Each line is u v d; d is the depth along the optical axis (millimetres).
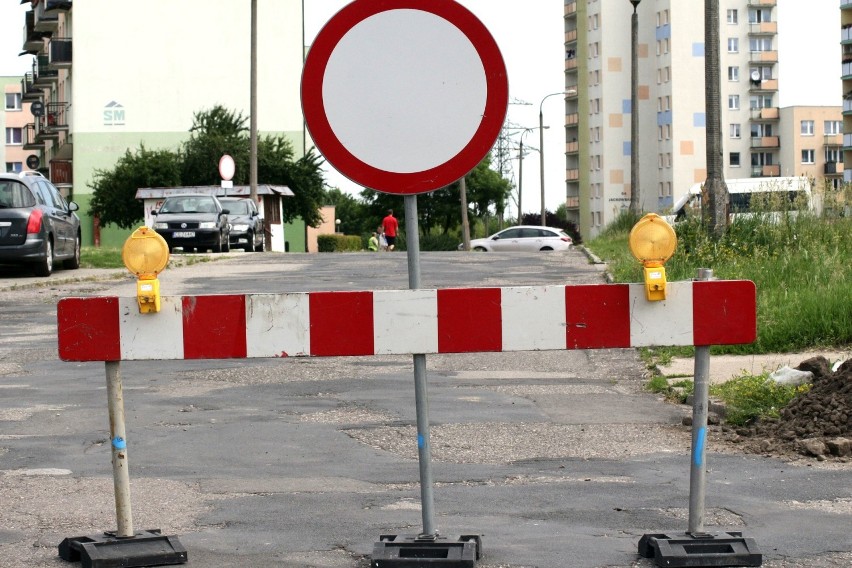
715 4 22219
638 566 5375
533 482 7207
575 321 5387
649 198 127062
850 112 127750
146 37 80000
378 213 117438
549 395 10781
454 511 6480
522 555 5562
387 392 11031
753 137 138875
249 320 5383
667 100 124125
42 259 24625
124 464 5547
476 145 5316
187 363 13109
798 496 6766
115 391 5473
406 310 5371
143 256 5332
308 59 5297
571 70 135375
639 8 126125
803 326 13102
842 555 5543
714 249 20500
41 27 91375
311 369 12633
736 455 7977
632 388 11172
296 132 81312
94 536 5598
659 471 7492
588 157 130125
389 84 5312
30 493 7020
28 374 12391
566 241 61188
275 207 62250
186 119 80438
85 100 79688
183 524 6250
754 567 5312
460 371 12484
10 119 133125
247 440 8695
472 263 28422
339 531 6066
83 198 79625
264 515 6426
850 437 8078
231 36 80750
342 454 8148
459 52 5309
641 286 5398
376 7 5293
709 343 5422
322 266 28141
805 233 20578
